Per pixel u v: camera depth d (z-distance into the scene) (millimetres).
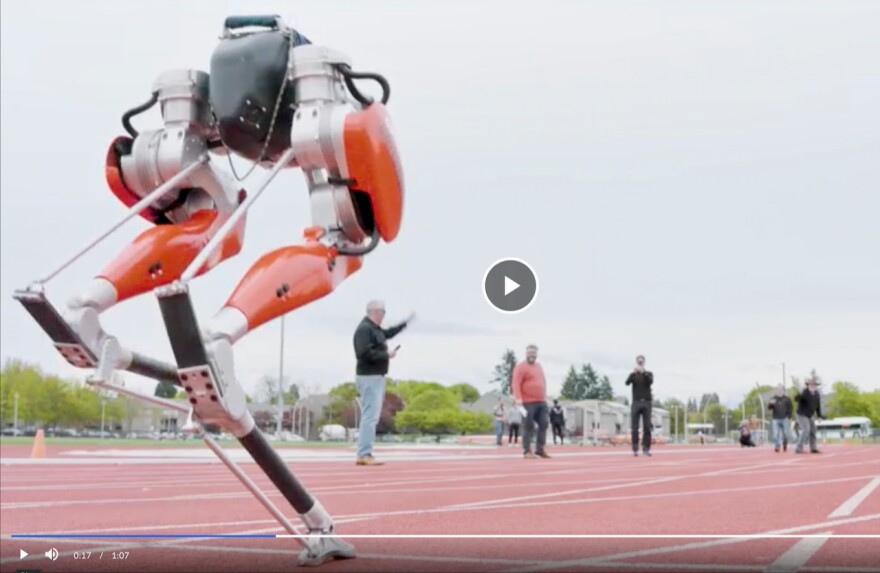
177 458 13891
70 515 4203
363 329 8734
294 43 2529
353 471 8211
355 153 2410
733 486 5445
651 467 8219
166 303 1915
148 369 2365
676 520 3623
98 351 2205
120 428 68625
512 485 6062
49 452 18312
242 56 2455
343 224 2541
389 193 2529
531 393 11289
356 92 2549
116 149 2621
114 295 2275
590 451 14445
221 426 2246
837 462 7898
